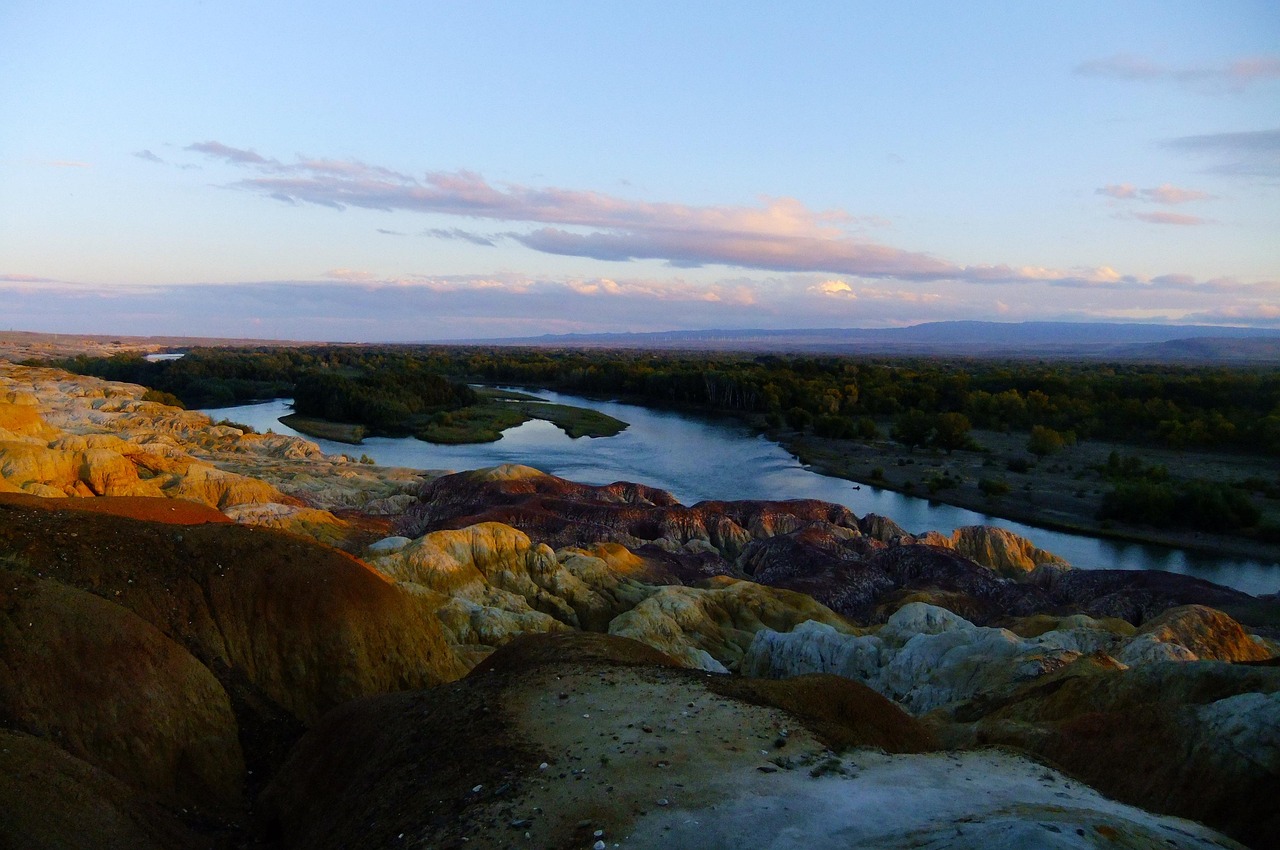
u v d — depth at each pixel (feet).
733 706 75.72
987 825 46.34
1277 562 273.13
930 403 583.17
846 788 58.75
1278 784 69.41
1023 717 104.83
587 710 74.43
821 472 401.90
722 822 53.26
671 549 255.91
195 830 77.15
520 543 206.39
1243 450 438.81
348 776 77.61
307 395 568.82
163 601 100.53
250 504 238.07
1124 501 317.83
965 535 263.49
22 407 232.53
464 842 54.29
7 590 82.58
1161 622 152.97
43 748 68.28
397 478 317.63
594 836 52.54
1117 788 79.97
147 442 327.06
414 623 118.52
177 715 84.79
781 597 195.42
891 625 166.20
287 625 105.19
